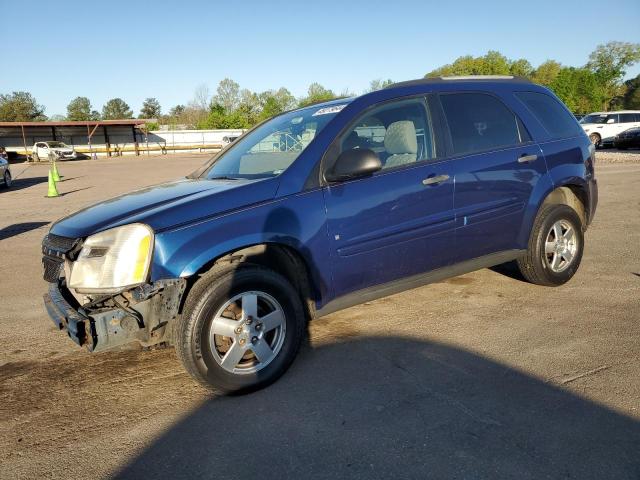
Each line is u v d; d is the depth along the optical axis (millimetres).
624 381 3000
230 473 2371
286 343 3170
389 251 3547
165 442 2637
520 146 4254
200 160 37375
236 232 2986
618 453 2373
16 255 7348
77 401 3111
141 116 123062
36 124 44594
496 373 3178
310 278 3289
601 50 70125
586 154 4723
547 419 2666
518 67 77625
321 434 2637
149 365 3576
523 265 4543
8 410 3035
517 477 2244
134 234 2834
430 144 3820
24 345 4023
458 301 4449
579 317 3982
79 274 2900
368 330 3932
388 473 2316
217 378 2953
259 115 81438
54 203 13438
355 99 3680
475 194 3912
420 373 3230
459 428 2627
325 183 3330
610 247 6113
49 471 2449
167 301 2877
